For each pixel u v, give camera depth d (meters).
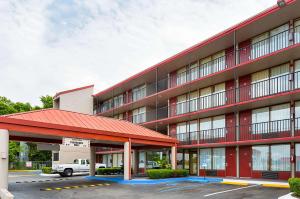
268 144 25.45
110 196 18.09
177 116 32.94
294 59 23.86
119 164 47.25
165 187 22.28
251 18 24.55
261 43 26.47
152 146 33.72
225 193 18.52
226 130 29.16
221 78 29.31
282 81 24.17
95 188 22.11
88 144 24.80
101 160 51.88
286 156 23.95
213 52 31.33
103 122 27.47
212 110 28.56
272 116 25.34
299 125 22.95
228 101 29.12
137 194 18.86
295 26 23.80
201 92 33.09
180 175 29.14
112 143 31.42
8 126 19.47
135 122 44.38
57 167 37.09
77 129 23.05
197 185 23.19
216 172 30.12
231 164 28.62
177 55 32.66
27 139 25.70
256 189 19.67
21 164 60.47
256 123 25.56
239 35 27.23
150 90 42.41
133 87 45.47
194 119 33.69
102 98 52.56
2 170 18.64
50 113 24.30
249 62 24.88
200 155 32.31
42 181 29.00
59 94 49.16
